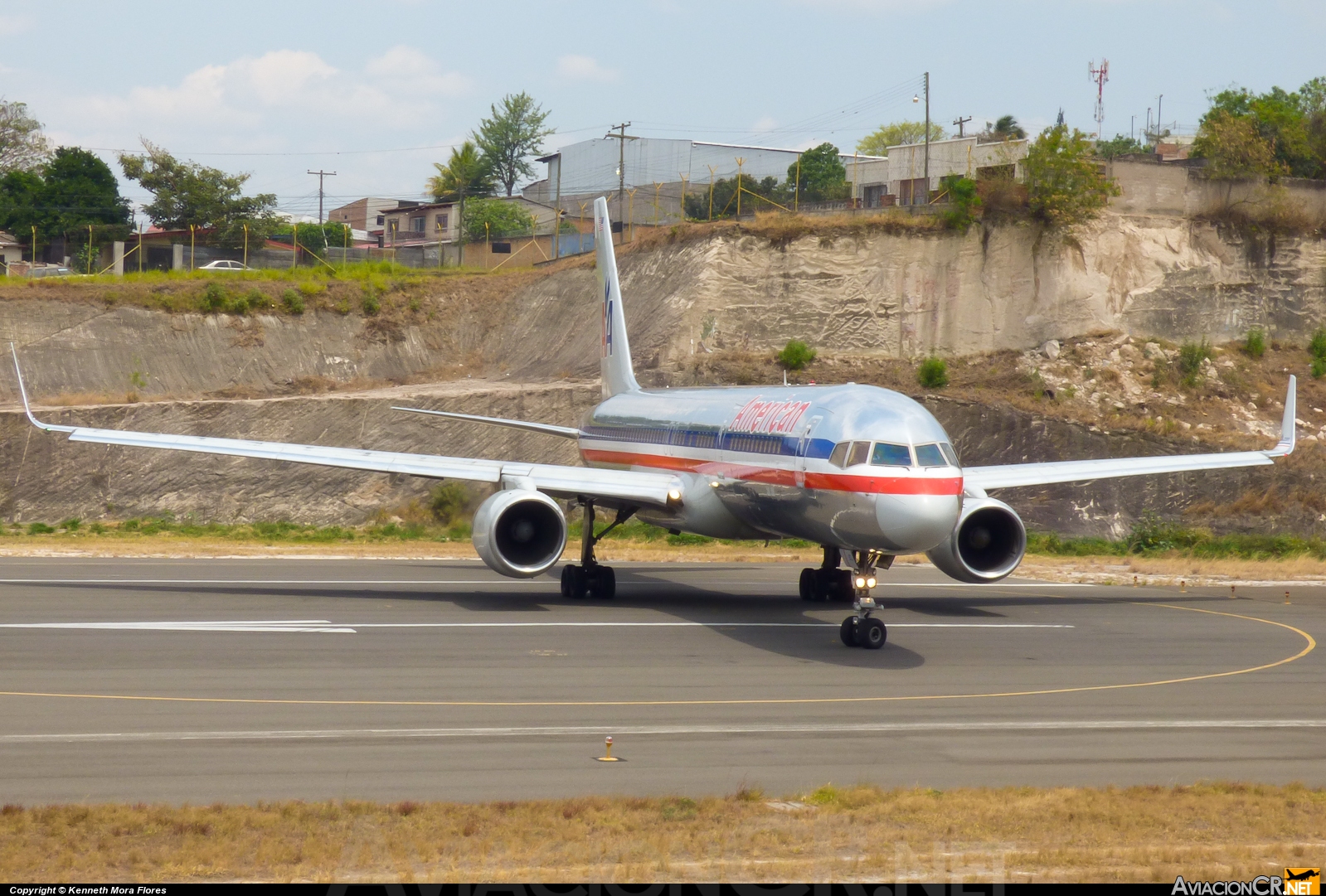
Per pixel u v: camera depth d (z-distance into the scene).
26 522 112.44
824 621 60.72
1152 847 25.00
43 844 23.81
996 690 44.06
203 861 23.11
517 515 61.84
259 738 34.12
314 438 123.44
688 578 79.44
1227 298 146.50
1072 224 144.38
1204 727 38.62
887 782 30.98
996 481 65.62
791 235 148.25
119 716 36.47
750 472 57.59
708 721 37.72
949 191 152.38
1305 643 57.25
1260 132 177.00
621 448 74.31
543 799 28.44
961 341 145.38
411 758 32.25
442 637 53.31
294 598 64.75
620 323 84.06
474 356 161.38
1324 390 137.25
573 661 48.16
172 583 69.69
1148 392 132.88
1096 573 87.81
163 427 120.69
